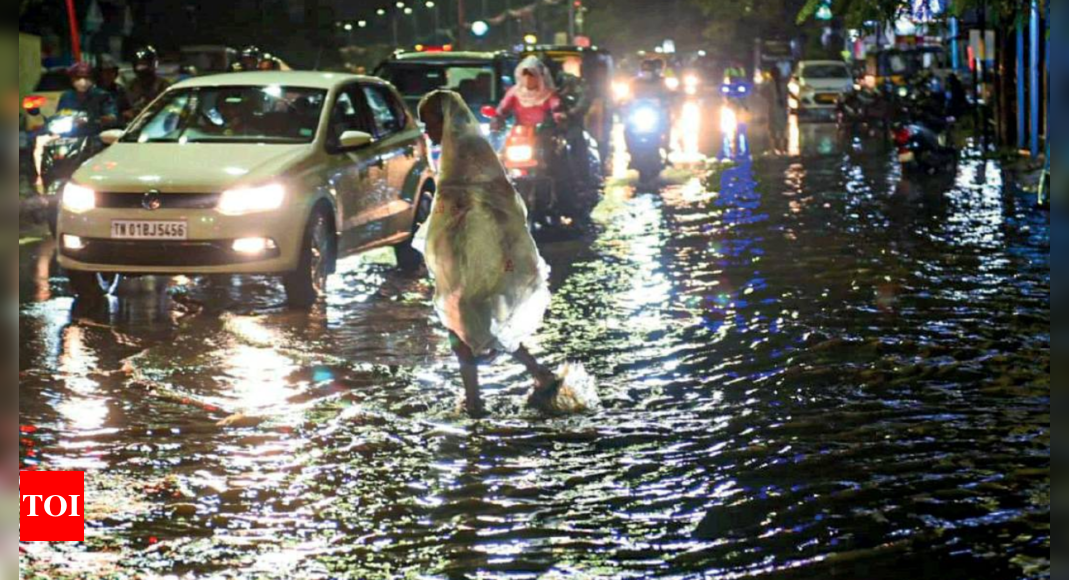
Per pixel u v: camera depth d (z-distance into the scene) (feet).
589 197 62.44
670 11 305.32
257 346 35.27
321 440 26.30
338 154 44.57
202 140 44.29
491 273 27.76
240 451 25.66
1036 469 23.41
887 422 26.61
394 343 35.40
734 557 19.66
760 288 41.81
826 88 150.30
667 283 43.32
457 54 72.13
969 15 95.91
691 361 32.17
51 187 55.36
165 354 34.32
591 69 90.48
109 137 44.57
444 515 21.83
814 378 30.22
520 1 331.57
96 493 23.18
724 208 64.49
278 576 19.40
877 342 33.58
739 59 237.86
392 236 48.44
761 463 24.18
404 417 27.84
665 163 92.58
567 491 22.86
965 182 74.08
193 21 204.64
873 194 69.41
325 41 238.27
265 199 40.65
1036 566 19.01
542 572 19.29
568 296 41.45
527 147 57.00
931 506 21.67
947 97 104.83
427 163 51.62
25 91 92.32
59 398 29.89
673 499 22.33
